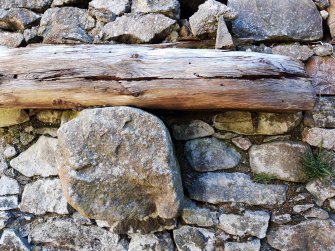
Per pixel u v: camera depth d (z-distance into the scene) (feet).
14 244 3.67
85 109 3.06
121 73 3.06
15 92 3.18
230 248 3.31
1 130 3.86
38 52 3.25
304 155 3.32
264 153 3.38
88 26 3.70
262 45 3.53
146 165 2.91
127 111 2.94
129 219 3.32
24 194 3.73
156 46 3.48
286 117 3.36
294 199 3.32
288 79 3.02
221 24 3.29
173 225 3.39
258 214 3.32
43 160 3.72
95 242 3.55
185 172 3.48
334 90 3.36
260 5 3.56
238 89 2.97
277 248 3.29
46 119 3.75
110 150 2.93
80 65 3.13
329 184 3.27
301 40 3.49
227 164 3.43
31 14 3.80
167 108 3.19
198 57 3.06
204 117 3.48
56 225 3.64
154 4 3.54
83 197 3.00
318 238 3.24
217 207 3.39
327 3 3.52
